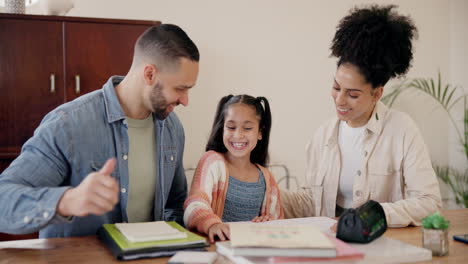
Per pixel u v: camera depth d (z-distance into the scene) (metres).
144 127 1.41
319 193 1.67
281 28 3.46
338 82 1.42
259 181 1.61
